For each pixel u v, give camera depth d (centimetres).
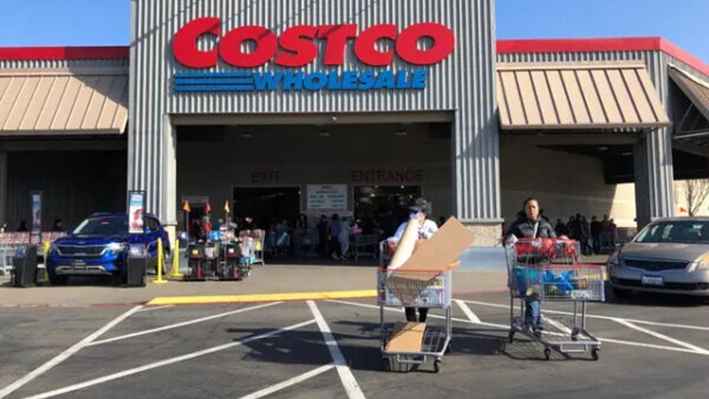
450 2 1811
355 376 672
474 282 1498
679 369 691
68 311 1132
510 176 2638
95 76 1900
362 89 1797
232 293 1330
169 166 1822
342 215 2572
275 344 834
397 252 723
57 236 1788
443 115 1831
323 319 1027
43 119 1792
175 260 1673
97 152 2719
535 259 760
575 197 2883
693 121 1855
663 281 1114
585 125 1722
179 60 1808
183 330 938
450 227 707
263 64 1808
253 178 2583
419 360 695
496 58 1875
